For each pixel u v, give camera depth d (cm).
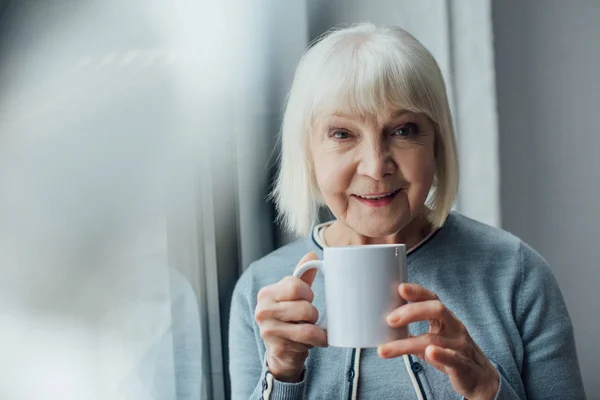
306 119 101
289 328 81
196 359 129
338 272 76
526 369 104
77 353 114
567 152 176
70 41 114
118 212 119
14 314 109
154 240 124
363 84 92
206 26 133
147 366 122
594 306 176
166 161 126
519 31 174
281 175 113
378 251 75
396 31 100
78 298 114
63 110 113
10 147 109
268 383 87
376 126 94
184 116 129
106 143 118
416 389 99
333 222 120
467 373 80
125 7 120
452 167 104
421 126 97
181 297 128
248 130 143
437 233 109
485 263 107
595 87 173
